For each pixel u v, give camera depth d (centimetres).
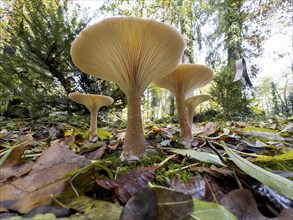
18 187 10
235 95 103
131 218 8
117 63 19
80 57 19
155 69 20
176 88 25
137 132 19
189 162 18
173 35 16
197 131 39
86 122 71
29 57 67
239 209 9
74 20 73
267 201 10
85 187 11
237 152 20
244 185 12
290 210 9
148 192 8
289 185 10
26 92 68
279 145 25
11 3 88
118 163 17
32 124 63
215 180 13
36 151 22
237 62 50
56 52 67
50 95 74
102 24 15
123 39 17
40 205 9
